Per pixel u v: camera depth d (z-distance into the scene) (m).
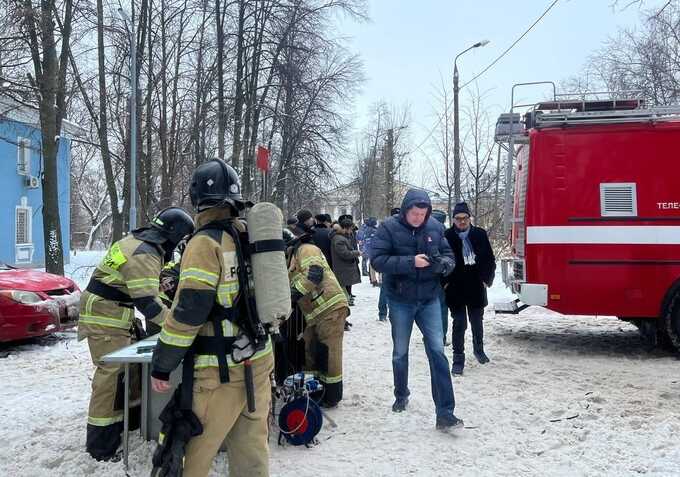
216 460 4.04
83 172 44.31
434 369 4.89
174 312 2.67
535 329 10.05
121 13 17.73
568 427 4.95
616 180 7.73
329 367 5.36
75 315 8.55
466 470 4.10
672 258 7.61
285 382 4.63
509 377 6.62
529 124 8.47
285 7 21.66
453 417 4.79
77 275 18.64
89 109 18.67
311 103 23.98
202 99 22.11
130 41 17.86
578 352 8.14
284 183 25.38
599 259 7.73
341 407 5.46
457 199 18.03
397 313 5.13
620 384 6.36
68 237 25.77
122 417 4.22
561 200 7.82
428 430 4.87
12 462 4.15
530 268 7.93
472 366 7.17
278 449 4.47
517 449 4.48
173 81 21.77
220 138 21.47
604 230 7.72
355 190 39.84
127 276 4.11
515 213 9.20
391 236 5.05
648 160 7.70
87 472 3.97
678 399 5.79
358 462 4.23
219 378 2.76
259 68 22.48
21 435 4.68
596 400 5.74
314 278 5.09
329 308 5.32
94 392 4.17
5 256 23.86
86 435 4.40
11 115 20.62
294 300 5.12
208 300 2.69
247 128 22.89
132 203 16.72
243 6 21.70
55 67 14.88
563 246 7.80
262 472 2.95
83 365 7.23
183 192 22.45
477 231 6.86
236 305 2.83
